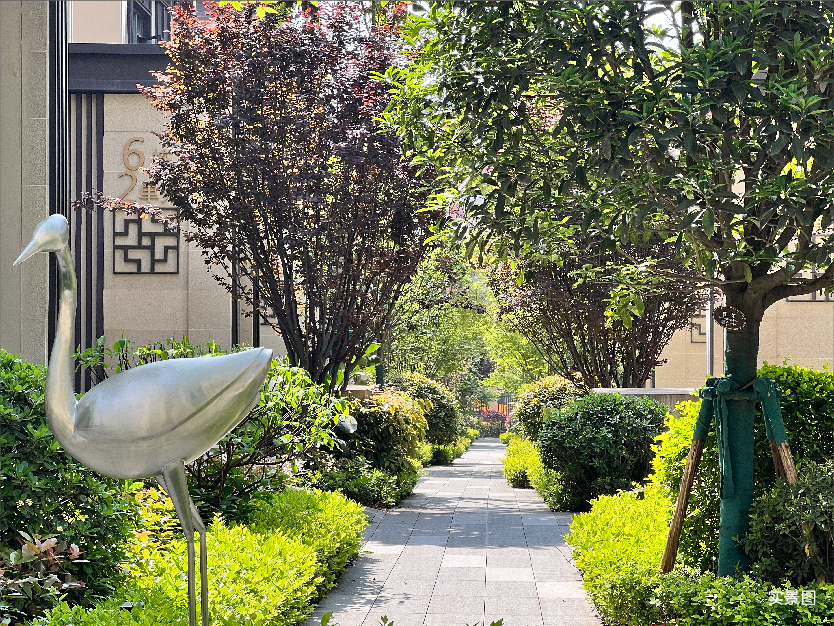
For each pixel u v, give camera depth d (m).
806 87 5.33
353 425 13.45
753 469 6.16
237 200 13.30
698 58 4.81
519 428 19.03
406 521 12.23
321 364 13.98
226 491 8.10
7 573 4.49
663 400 15.61
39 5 7.42
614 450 12.90
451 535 10.95
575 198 5.62
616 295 6.80
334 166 13.52
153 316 16.39
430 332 27.62
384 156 12.77
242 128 13.08
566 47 5.11
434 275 20.39
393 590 7.80
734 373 5.94
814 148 4.91
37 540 4.61
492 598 7.49
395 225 13.55
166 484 3.42
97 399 3.33
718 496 6.41
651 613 5.98
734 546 5.82
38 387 5.18
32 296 7.25
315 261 13.74
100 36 19.08
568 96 4.98
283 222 13.30
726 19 5.25
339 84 13.24
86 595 4.84
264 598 5.22
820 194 4.99
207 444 3.45
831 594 5.04
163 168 13.73
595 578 6.67
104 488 5.09
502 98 5.21
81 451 3.32
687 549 6.44
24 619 4.31
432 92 5.83
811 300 19.72
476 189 6.04
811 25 5.24
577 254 6.54
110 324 16.34
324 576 7.60
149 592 4.80
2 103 7.32
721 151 5.20
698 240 5.29
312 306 13.98
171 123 13.57
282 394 8.23
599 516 7.91
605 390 15.75
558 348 19.41
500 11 5.33
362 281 14.16
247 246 14.52
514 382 33.09
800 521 5.34
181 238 16.44
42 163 7.36
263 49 13.07
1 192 7.26
